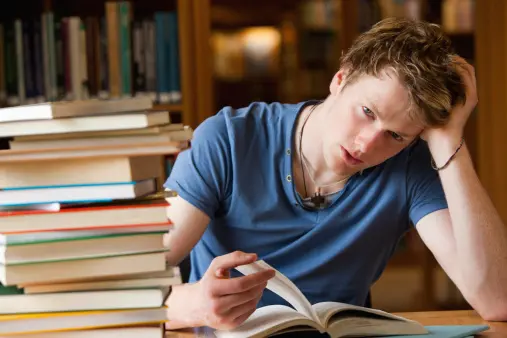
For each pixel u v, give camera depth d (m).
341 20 3.95
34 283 1.10
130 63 3.38
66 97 3.34
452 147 1.58
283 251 1.70
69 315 1.10
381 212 1.70
